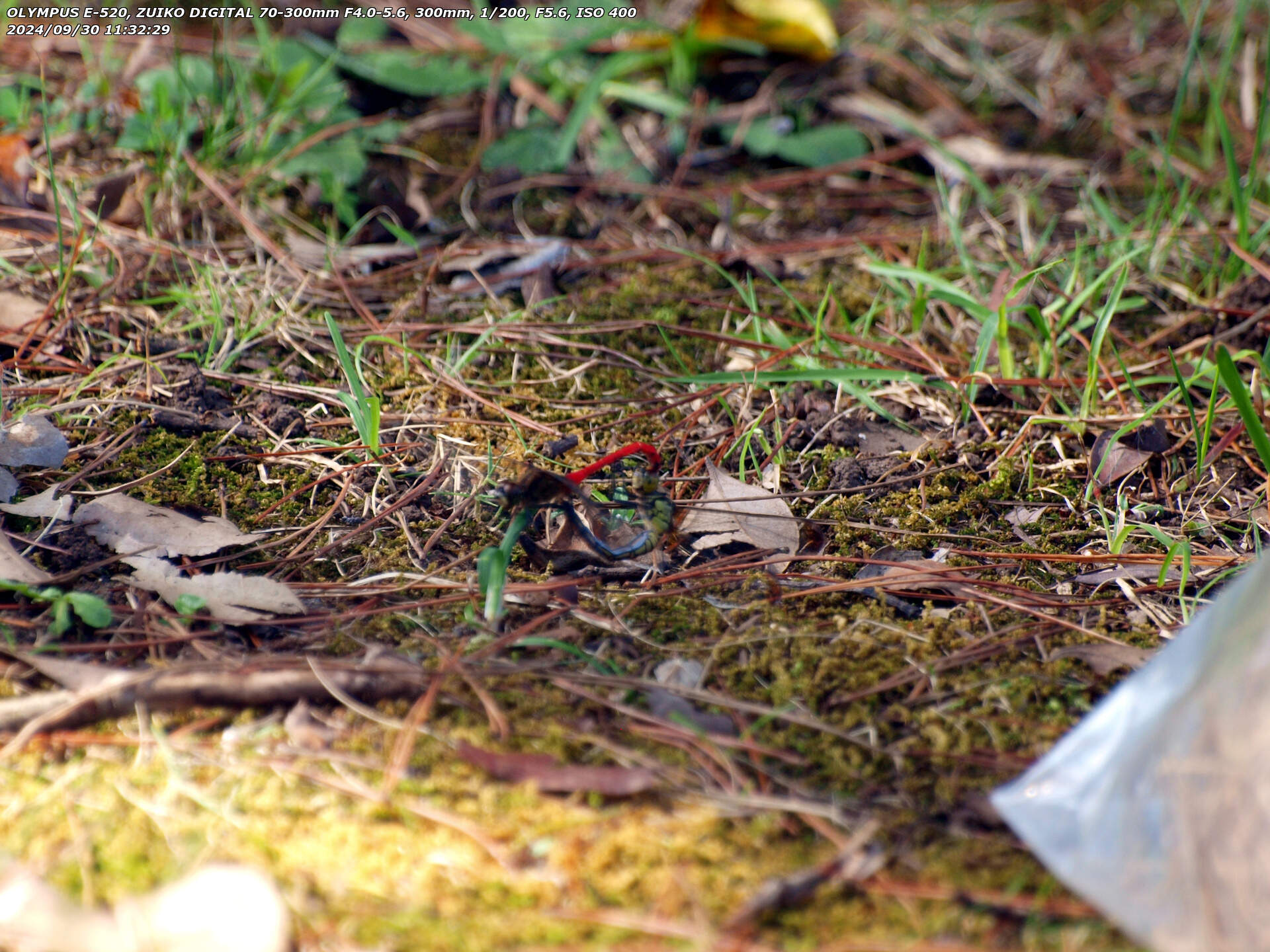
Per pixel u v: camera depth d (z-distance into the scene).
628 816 1.43
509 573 1.50
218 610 1.47
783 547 1.51
